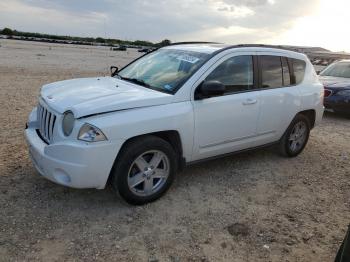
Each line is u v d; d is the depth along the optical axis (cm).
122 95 424
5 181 467
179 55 524
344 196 506
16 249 340
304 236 397
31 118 482
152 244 362
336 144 762
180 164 466
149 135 426
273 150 674
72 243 355
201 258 347
